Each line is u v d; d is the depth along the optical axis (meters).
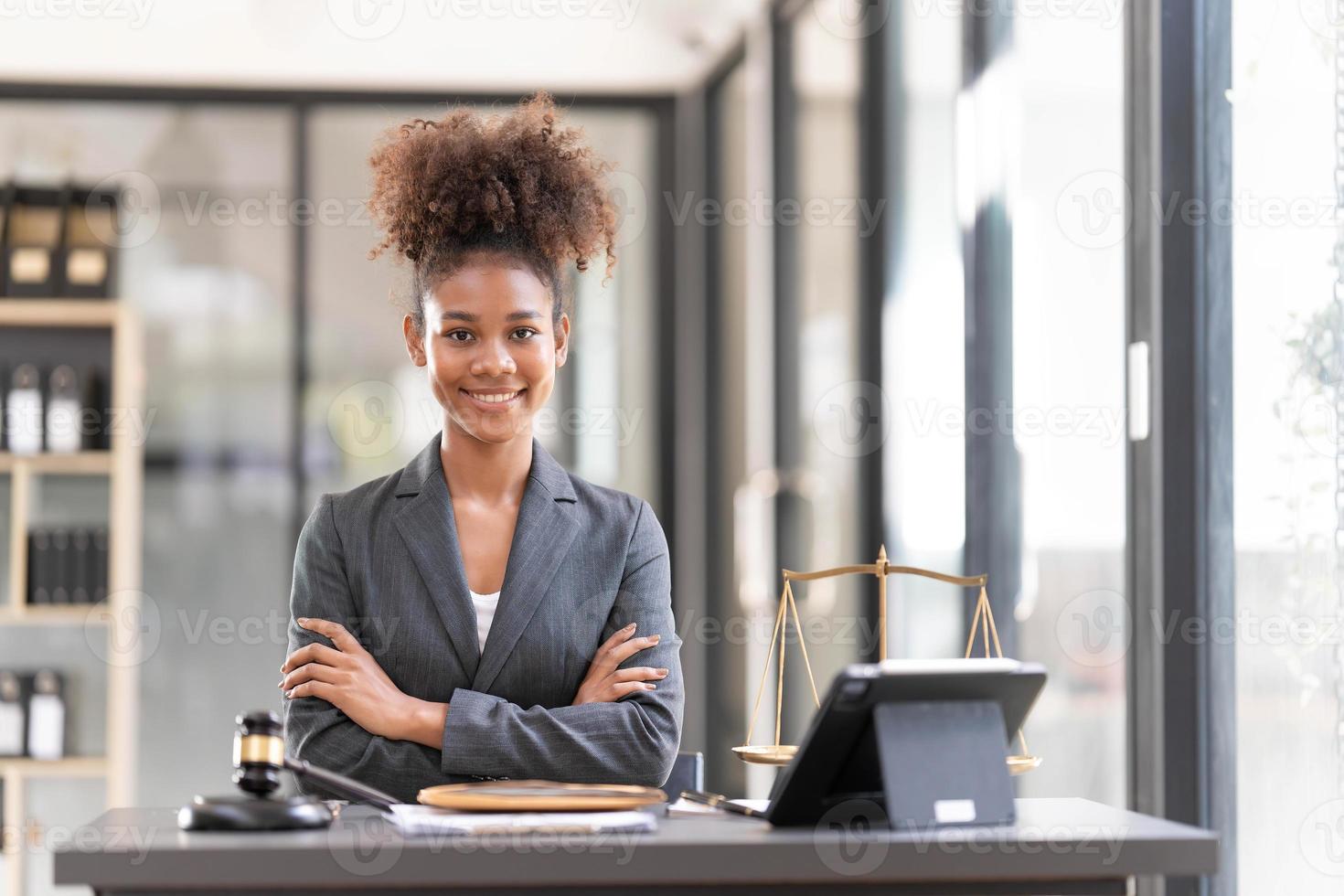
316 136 5.30
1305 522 2.14
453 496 1.96
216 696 5.06
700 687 5.43
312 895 1.33
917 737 1.45
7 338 4.55
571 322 2.01
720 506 5.31
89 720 4.52
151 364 5.14
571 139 2.02
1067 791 2.97
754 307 4.90
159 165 5.21
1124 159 2.64
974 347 3.45
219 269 5.20
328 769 1.82
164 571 5.08
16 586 4.35
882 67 4.07
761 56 4.84
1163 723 2.46
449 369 1.84
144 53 5.01
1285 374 2.20
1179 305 2.48
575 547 1.95
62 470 4.50
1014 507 3.27
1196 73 2.48
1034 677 1.51
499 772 1.80
